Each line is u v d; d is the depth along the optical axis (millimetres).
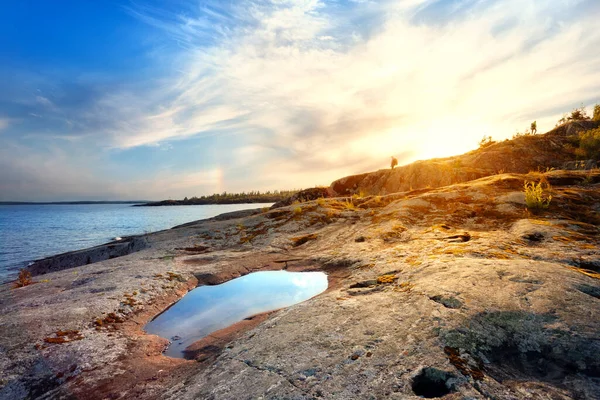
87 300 8625
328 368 4129
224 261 12711
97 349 6223
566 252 7395
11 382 5172
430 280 6418
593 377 3391
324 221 17969
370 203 20609
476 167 30922
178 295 9617
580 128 39719
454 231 11195
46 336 6566
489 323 4500
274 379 4109
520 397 3193
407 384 3588
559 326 4188
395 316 5238
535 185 16203
